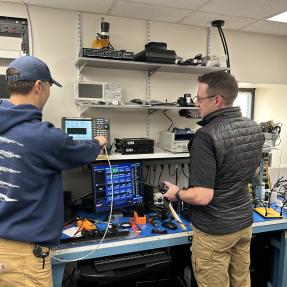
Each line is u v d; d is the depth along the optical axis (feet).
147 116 8.38
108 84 7.08
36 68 4.10
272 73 9.46
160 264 5.83
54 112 7.48
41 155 3.89
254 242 7.89
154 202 7.16
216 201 4.73
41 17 7.12
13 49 6.97
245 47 9.08
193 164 4.61
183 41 8.42
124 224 6.23
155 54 6.84
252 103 10.82
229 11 7.23
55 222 4.19
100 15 7.57
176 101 8.32
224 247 4.87
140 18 7.86
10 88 4.09
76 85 6.88
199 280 5.13
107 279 5.43
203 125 4.95
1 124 3.84
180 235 5.82
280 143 10.00
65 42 7.38
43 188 4.02
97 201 6.59
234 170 4.65
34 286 4.09
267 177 7.95
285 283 6.98
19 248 3.97
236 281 5.58
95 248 5.26
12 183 3.84
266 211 6.79
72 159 4.18
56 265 5.12
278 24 8.23
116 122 8.09
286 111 10.00
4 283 4.09
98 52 6.47
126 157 6.91
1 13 6.81
